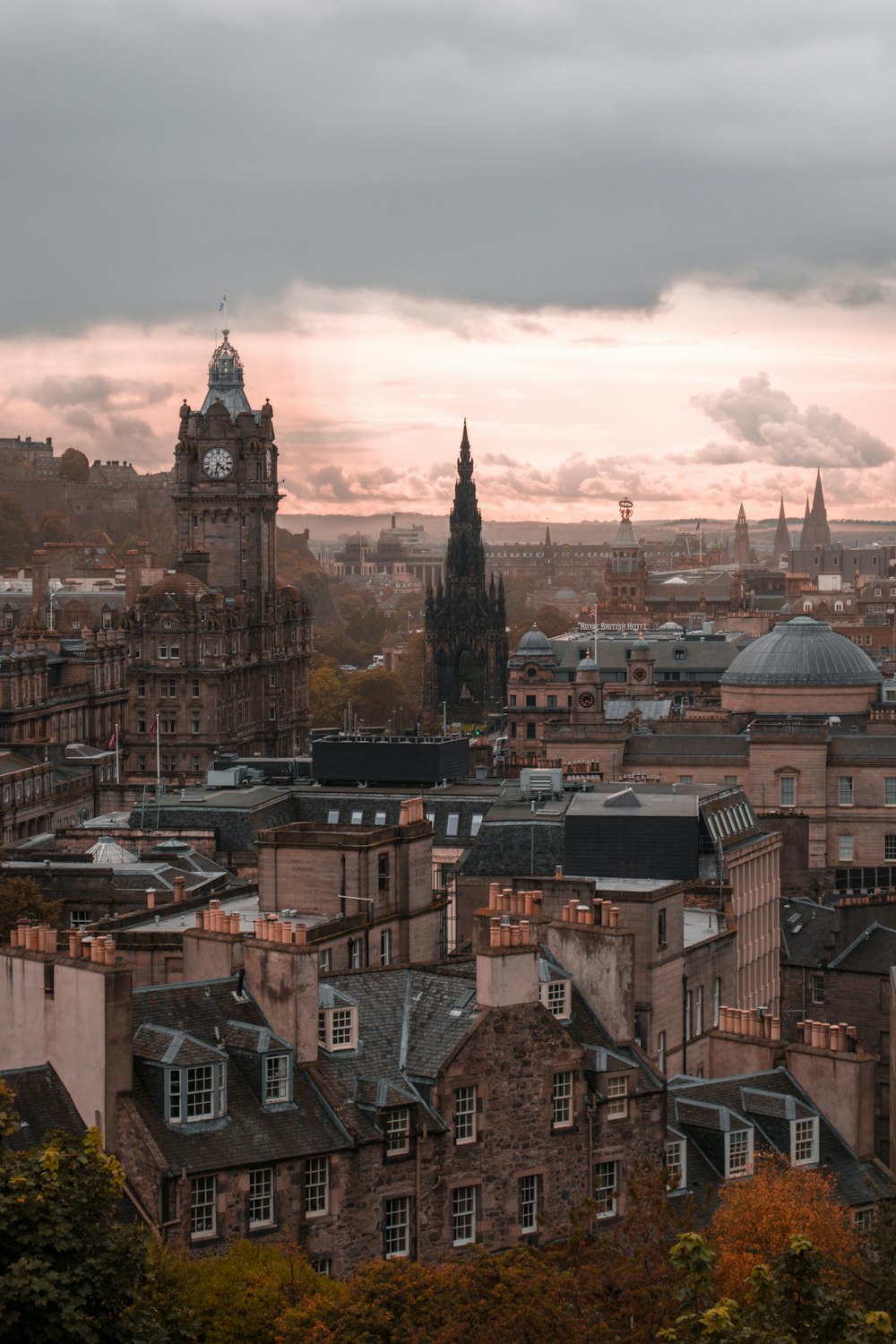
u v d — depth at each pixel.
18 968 105.75
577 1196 112.25
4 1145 88.81
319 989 109.75
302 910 148.50
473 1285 95.75
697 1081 124.88
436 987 114.00
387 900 148.38
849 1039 129.75
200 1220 100.44
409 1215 106.69
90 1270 83.75
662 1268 96.44
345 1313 93.44
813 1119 123.00
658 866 179.62
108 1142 100.88
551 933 118.88
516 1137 110.25
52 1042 103.69
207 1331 93.44
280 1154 102.62
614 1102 113.88
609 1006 116.94
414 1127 106.88
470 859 183.50
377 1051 109.94
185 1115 101.75
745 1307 90.06
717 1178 118.44
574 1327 92.19
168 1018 105.50
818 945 197.62
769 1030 132.12
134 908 188.75
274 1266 97.00
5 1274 82.38
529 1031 110.88
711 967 163.25
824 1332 79.12
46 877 191.25
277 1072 105.12
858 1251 104.94
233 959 119.75
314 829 152.62
